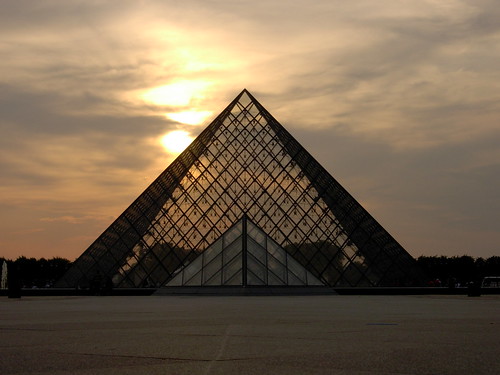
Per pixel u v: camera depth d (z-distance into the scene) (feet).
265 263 227.61
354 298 185.78
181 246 311.88
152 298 189.88
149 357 41.34
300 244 314.96
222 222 321.32
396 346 47.06
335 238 314.76
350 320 77.61
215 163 343.67
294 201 328.70
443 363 38.09
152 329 63.82
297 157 345.92
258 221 323.78
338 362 38.65
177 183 334.44
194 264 231.09
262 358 40.68
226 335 56.65
